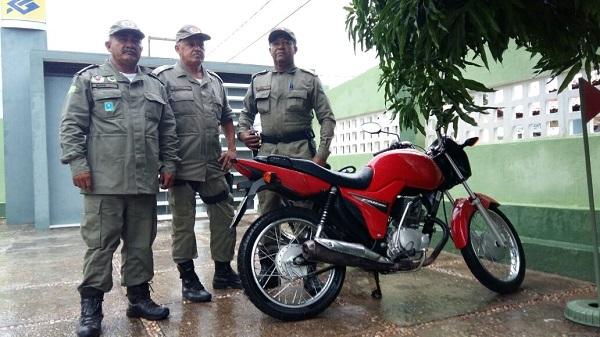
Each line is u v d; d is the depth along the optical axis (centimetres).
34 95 732
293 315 292
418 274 396
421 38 227
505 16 233
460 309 310
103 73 296
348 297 339
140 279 305
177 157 326
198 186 358
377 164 320
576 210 380
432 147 360
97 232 285
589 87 283
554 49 261
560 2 245
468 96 254
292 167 296
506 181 453
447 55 232
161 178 321
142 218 306
